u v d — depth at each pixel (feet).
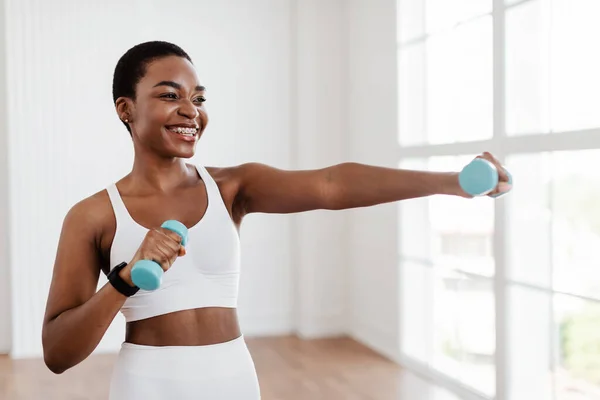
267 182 4.60
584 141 9.92
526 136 11.07
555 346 11.28
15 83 16.90
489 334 12.78
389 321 16.17
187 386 4.25
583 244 11.02
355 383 13.99
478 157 3.86
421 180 4.21
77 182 17.25
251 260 18.62
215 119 18.15
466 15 13.05
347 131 18.16
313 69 18.08
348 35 17.95
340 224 18.47
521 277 11.39
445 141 14.12
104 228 4.39
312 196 4.44
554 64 10.91
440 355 14.48
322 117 18.17
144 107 4.33
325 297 18.44
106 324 4.04
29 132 17.01
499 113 11.58
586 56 10.30
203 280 4.38
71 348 4.12
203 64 18.04
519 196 11.31
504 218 11.39
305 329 18.29
